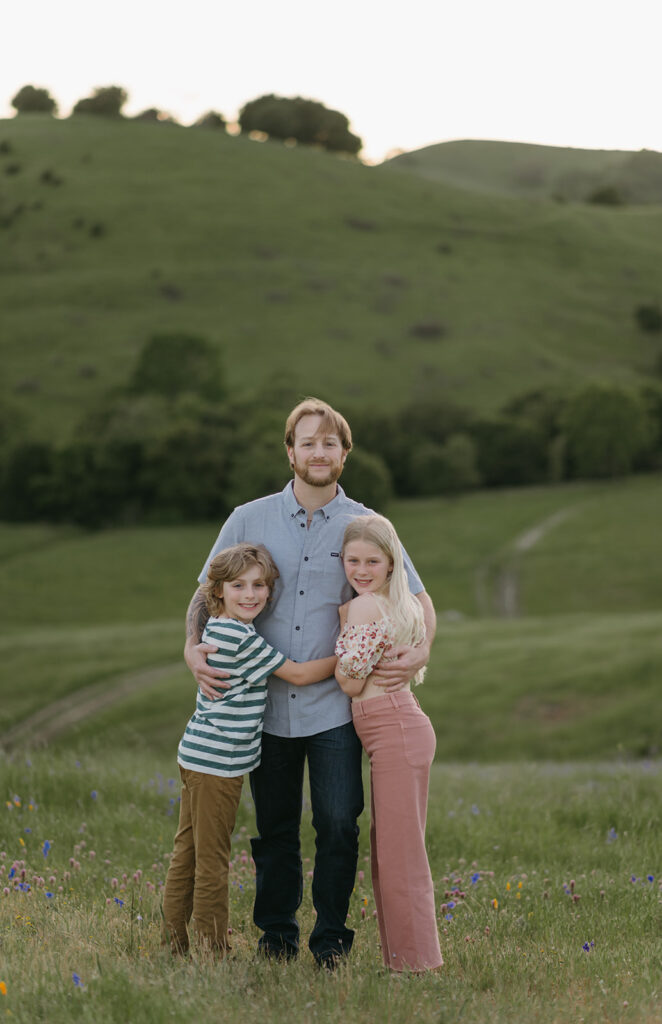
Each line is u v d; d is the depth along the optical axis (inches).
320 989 155.4
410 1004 148.4
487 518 3041.3
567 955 185.6
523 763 677.3
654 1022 151.2
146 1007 138.3
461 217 6018.7
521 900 229.3
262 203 5753.0
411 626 184.1
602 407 3582.7
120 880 230.8
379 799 181.3
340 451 188.5
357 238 5595.5
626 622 1429.6
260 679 180.4
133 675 1262.3
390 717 181.9
